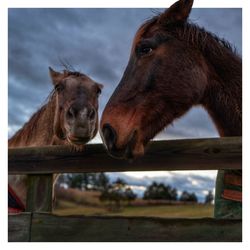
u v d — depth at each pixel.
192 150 2.09
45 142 3.39
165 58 2.16
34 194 2.45
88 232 2.10
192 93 2.13
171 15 2.28
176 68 2.14
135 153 2.04
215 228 1.92
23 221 2.21
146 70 2.14
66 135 3.00
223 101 2.24
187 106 2.14
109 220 2.09
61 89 3.21
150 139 2.14
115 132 2.02
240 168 1.99
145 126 2.10
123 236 2.05
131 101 2.10
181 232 1.97
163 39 2.20
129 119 2.06
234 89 2.23
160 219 2.01
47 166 2.43
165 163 2.15
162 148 2.16
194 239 1.95
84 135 2.86
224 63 2.24
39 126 3.46
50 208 2.43
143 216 2.05
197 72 2.17
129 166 2.25
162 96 2.12
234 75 2.24
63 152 2.42
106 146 2.04
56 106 3.26
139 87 2.12
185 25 2.27
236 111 2.22
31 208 2.44
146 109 2.10
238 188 2.15
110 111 2.08
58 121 3.19
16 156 2.51
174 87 2.12
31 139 3.49
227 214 2.19
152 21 2.32
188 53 2.19
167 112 2.13
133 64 2.19
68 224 2.14
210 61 2.25
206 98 2.29
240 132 2.22
